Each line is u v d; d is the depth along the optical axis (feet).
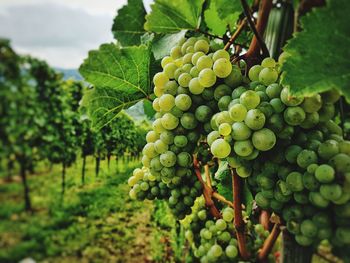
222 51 0.73
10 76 5.93
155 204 4.62
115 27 1.20
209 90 0.71
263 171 0.65
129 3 1.19
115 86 0.89
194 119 0.72
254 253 0.92
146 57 0.88
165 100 0.73
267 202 0.67
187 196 0.98
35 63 6.20
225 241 0.97
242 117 0.61
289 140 0.62
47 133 6.39
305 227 0.59
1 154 6.35
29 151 6.43
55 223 6.35
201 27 1.06
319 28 0.52
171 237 3.75
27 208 6.86
